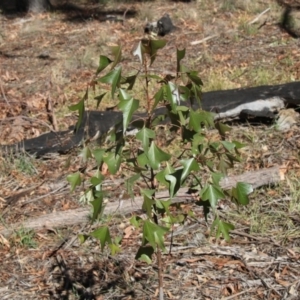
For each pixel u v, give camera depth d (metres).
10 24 16.45
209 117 3.94
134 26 15.29
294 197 6.80
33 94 11.14
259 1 15.80
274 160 7.79
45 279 5.91
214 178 3.96
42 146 8.41
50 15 16.95
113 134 4.01
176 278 5.75
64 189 7.50
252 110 8.67
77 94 10.74
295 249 6.07
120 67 3.71
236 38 13.53
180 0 16.89
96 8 17.17
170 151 7.79
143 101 9.48
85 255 6.21
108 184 7.34
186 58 12.64
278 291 5.50
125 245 6.30
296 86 8.96
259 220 6.53
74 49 14.01
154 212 4.25
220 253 6.05
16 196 7.41
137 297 5.55
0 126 9.52
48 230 6.68
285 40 13.14
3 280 5.95
